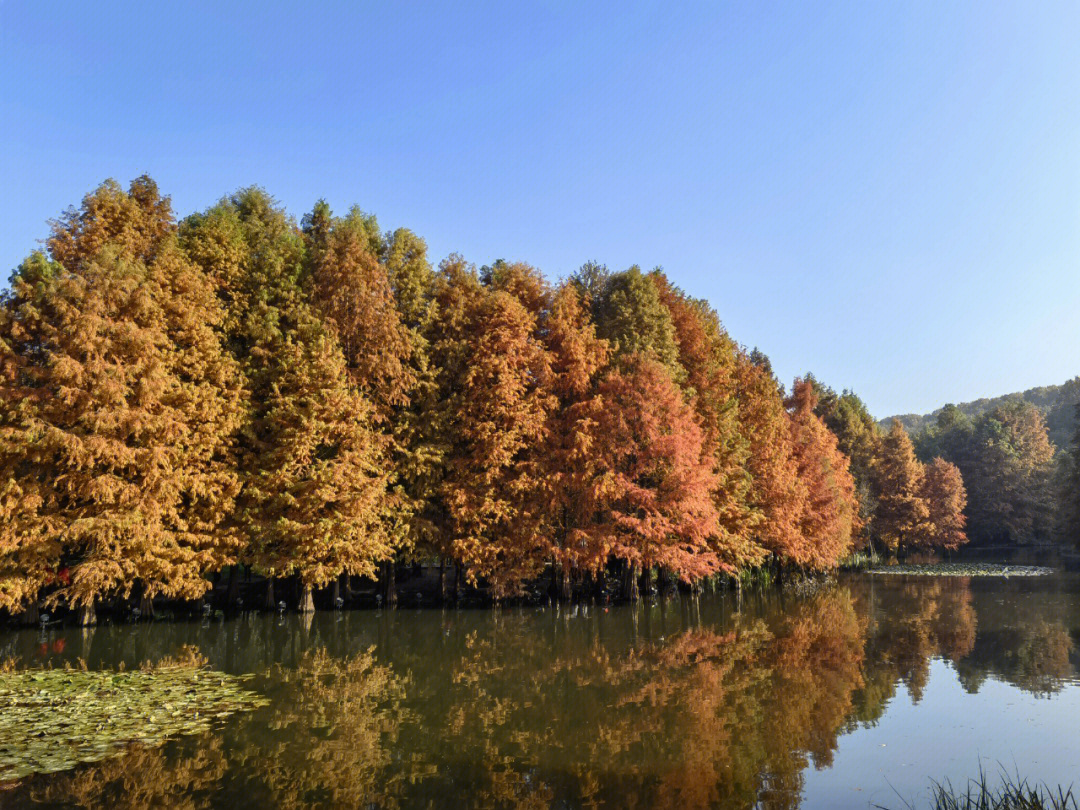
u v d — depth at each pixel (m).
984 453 97.81
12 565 24.86
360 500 29.98
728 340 50.66
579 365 36.47
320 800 10.59
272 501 30.31
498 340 35.66
